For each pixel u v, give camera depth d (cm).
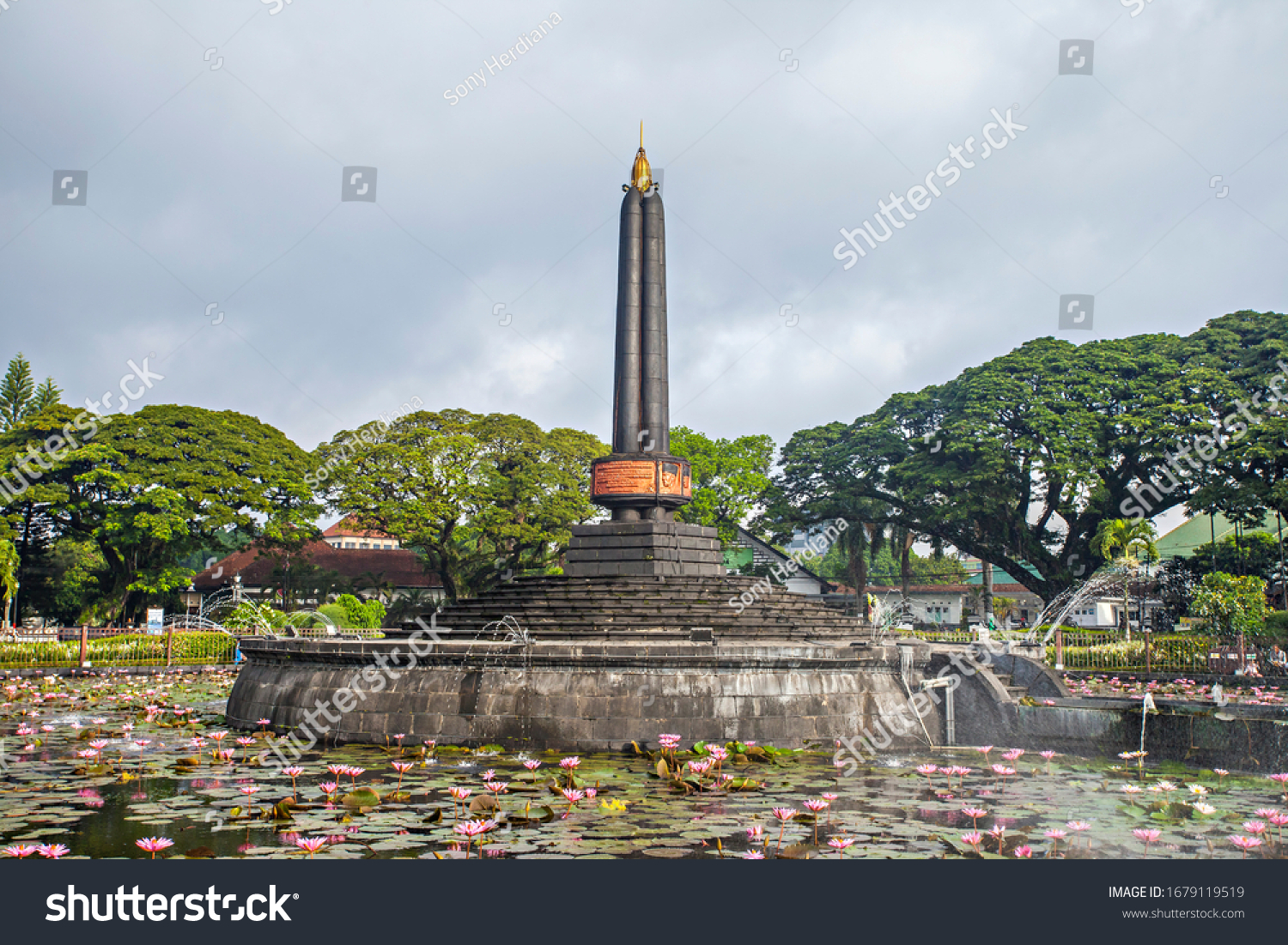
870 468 5419
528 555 5644
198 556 8050
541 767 1234
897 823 920
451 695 1419
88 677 2775
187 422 4972
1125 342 4919
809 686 1421
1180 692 2239
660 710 1368
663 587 1823
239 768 1215
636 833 870
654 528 2002
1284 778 1121
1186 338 4825
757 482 5541
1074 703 1527
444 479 5191
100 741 1311
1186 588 4562
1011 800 1046
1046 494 5147
